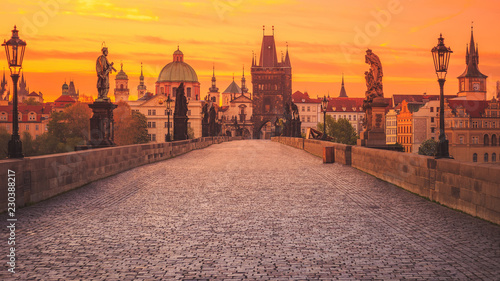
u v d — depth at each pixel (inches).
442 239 390.3
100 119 1061.8
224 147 2394.2
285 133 3189.0
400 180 716.7
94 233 417.4
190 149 1932.8
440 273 302.8
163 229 433.1
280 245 374.6
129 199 609.6
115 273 305.3
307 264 323.6
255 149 2103.8
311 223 458.6
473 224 446.9
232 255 346.0
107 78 1082.1
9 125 5073.8
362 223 457.7
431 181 590.9
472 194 488.4
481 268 311.9
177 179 832.9
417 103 6003.9
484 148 4685.0
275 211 522.9
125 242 384.8
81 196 636.1
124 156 1000.2
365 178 836.0
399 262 327.0
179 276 299.0
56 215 501.7
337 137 7465.6
